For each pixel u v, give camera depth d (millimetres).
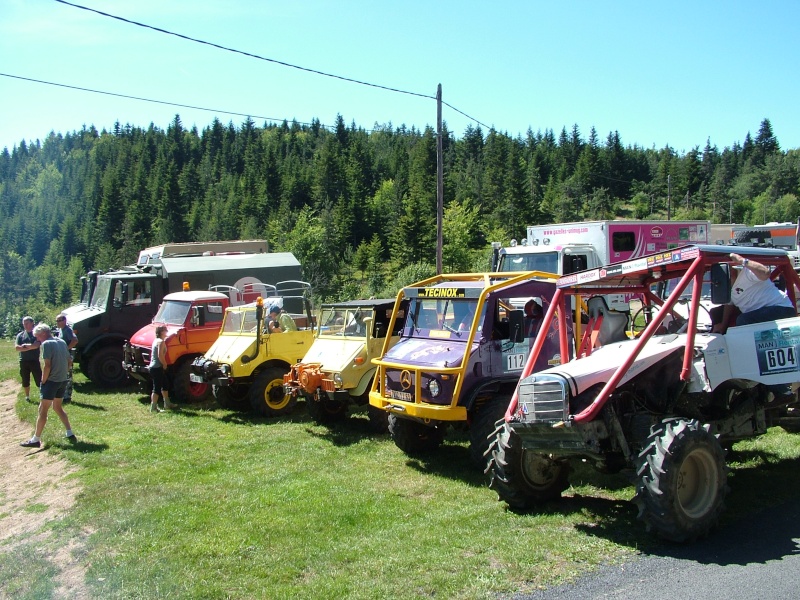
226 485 7801
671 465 5176
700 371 5934
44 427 11133
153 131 188750
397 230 83875
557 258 17531
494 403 7621
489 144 135000
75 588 5398
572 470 6859
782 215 93812
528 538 5539
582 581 4695
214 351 12742
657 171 126875
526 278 8469
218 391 12914
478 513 6320
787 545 5141
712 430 5559
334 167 125000
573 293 6949
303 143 181000
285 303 16719
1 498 8477
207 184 149125
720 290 5996
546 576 4809
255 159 159000
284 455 9141
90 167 176250
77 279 99875
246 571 5297
